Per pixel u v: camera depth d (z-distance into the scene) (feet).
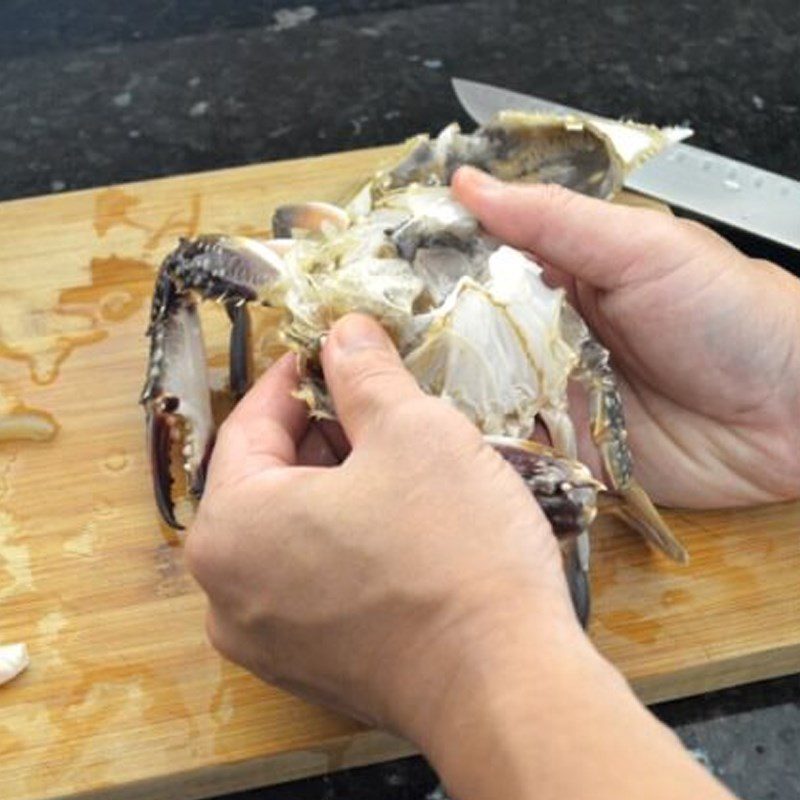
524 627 0.97
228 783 1.29
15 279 1.66
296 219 1.53
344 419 1.13
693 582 1.41
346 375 1.13
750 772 1.31
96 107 1.97
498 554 1.01
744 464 1.45
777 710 1.36
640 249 1.36
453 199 1.41
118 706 1.31
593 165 1.50
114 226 1.71
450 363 1.29
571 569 1.30
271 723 1.29
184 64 2.03
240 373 1.53
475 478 1.04
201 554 1.16
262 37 2.07
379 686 1.08
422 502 1.04
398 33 2.08
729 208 1.70
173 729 1.29
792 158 1.91
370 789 1.30
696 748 1.33
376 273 1.30
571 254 1.39
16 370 1.58
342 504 1.05
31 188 1.86
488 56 2.05
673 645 1.36
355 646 1.08
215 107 1.97
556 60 2.05
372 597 1.04
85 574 1.41
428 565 1.01
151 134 1.94
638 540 1.44
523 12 2.12
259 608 1.14
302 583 1.08
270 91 1.99
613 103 1.99
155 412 1.35
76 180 1.88
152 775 1.27
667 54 2.06
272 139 1.93
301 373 1.31
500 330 1.29
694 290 1.37
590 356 1.38
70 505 1.46
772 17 2.13
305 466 1.26
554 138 1.49
